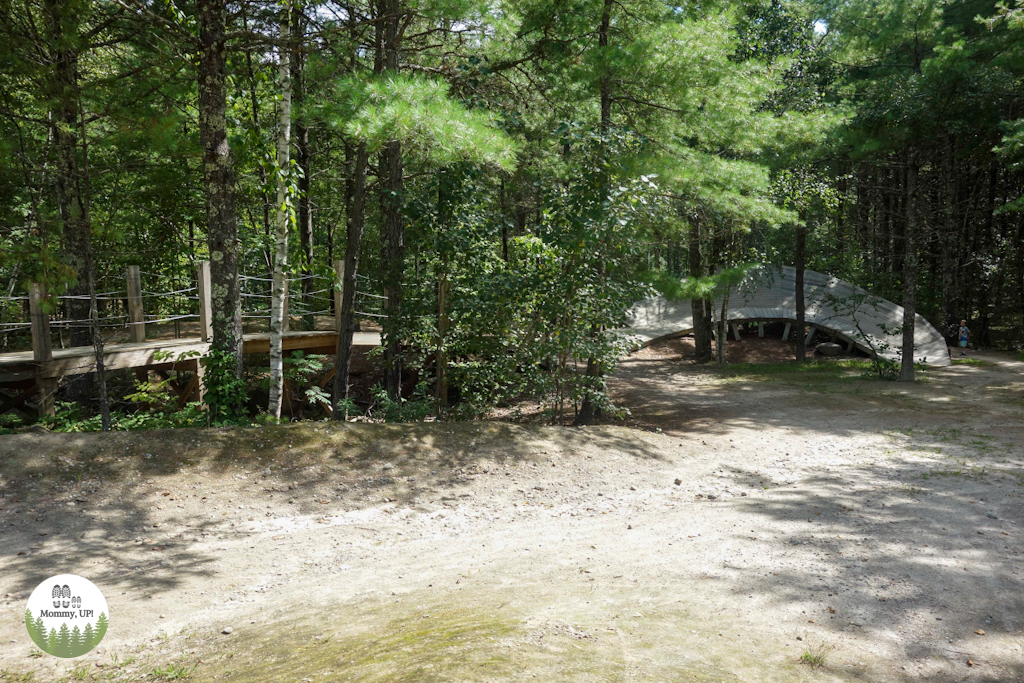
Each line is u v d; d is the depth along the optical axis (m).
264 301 18.38
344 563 5.99
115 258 15.00
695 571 5.27
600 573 5.34
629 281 12.23
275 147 10.32
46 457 7.30
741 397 17.16
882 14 22.88
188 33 9.22
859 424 13.66
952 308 28.11
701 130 13.57
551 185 11.41
